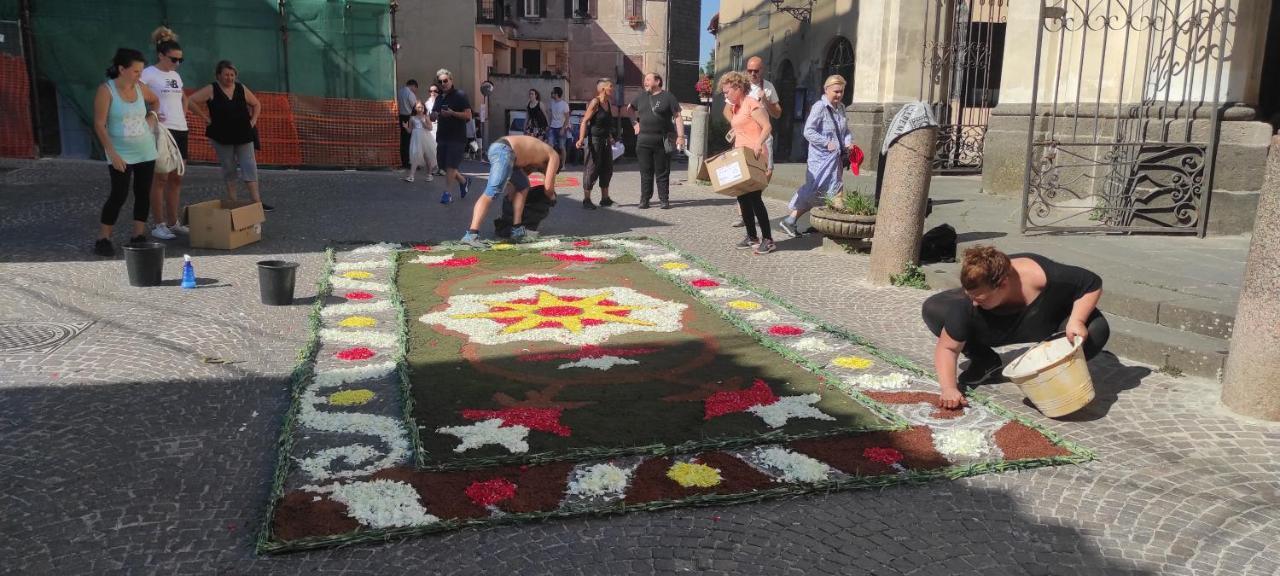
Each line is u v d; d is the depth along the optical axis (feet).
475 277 24.53
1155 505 11.67
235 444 12.98
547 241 30.17
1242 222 26.63
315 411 14.14
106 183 38.78
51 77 46.34
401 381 15.61
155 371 15.92
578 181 51.21
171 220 28.40
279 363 16.67
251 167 31.58
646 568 9.98
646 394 15.34
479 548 10.31
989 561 10.28
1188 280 20.25
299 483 11.69
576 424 13.88
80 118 47.16
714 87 100.42
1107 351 17.98
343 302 21.31
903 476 12.16
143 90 25.48
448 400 14.84
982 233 27.35
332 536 10.34
